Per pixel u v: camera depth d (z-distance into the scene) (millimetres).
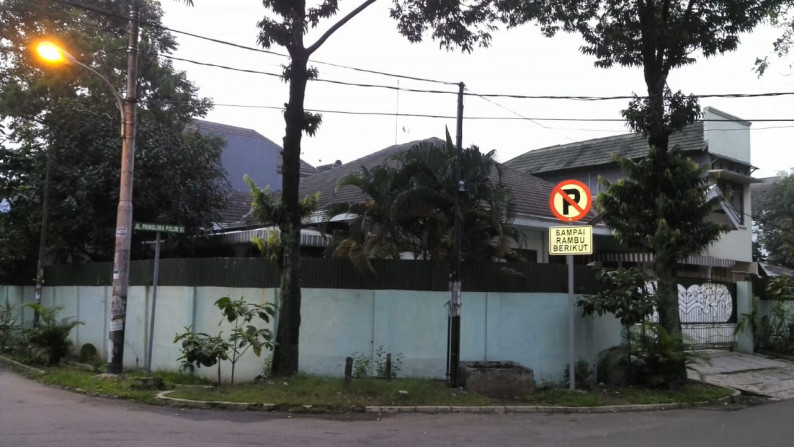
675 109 12656
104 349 15773
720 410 10961
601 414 10352
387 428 8742
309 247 17344
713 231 13016
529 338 12836
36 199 18016
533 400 11023
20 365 15531
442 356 12297
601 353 13328
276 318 12297
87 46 19188
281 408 9883
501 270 12609
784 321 18375
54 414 9328
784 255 36469
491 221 12289
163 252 19484
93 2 21062
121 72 19938
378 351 12117
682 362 12531
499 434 8469
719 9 12883
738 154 25969
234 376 12570
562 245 11906
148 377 11727
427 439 8047
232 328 12711
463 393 10961
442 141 21844
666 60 13289
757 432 8766
